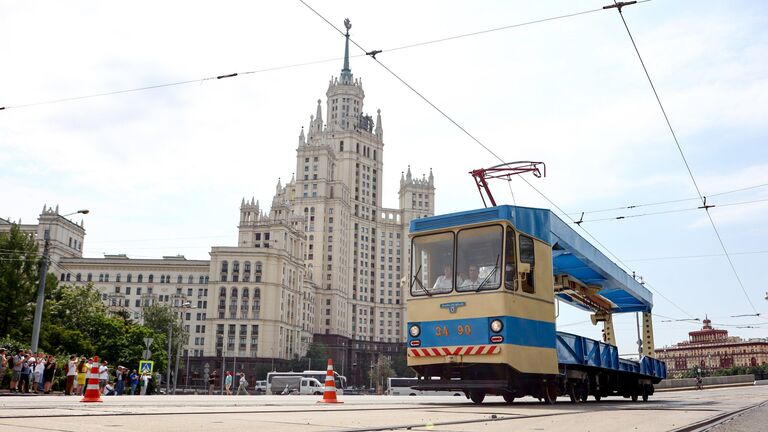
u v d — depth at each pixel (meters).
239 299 138.62
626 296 27.00
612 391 21.83
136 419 8.09
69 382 26.77
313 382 66.44
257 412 10.34
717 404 19.16
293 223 165.62
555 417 10.29
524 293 14.72
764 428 9.64
